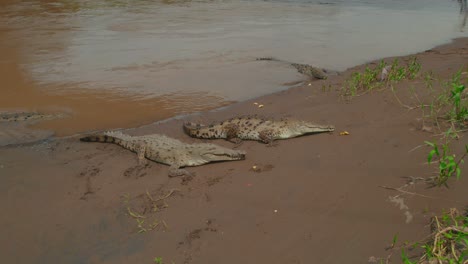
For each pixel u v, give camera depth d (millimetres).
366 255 4070
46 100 9750
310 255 4230
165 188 5941
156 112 9188
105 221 5266
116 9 23078
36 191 6020
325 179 5543
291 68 12430
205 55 13867
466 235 3822
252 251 4438
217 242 4664
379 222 4488
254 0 28078
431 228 4195
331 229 4551
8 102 9562
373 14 22891
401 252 4000
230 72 12070
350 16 22125
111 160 6977
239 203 5340
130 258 4578
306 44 15539
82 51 14133
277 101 9594
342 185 5320
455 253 3789
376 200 4859
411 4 26922
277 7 25000
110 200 5727
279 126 7262
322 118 7969
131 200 5688
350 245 4254
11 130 8219
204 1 27141
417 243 4039
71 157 7109
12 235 5066
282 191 5445
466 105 6984
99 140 7715
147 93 10305
